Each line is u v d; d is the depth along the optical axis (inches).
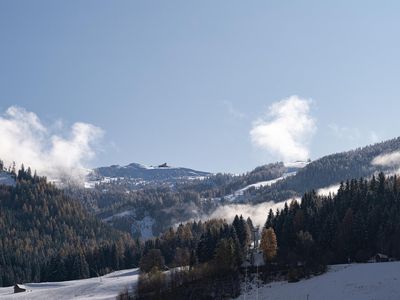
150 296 5315.0
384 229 6013.8
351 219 6166.3
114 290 6225.4
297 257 5856.3
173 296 5167.3
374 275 4731.8
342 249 5994.1
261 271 5551.2
